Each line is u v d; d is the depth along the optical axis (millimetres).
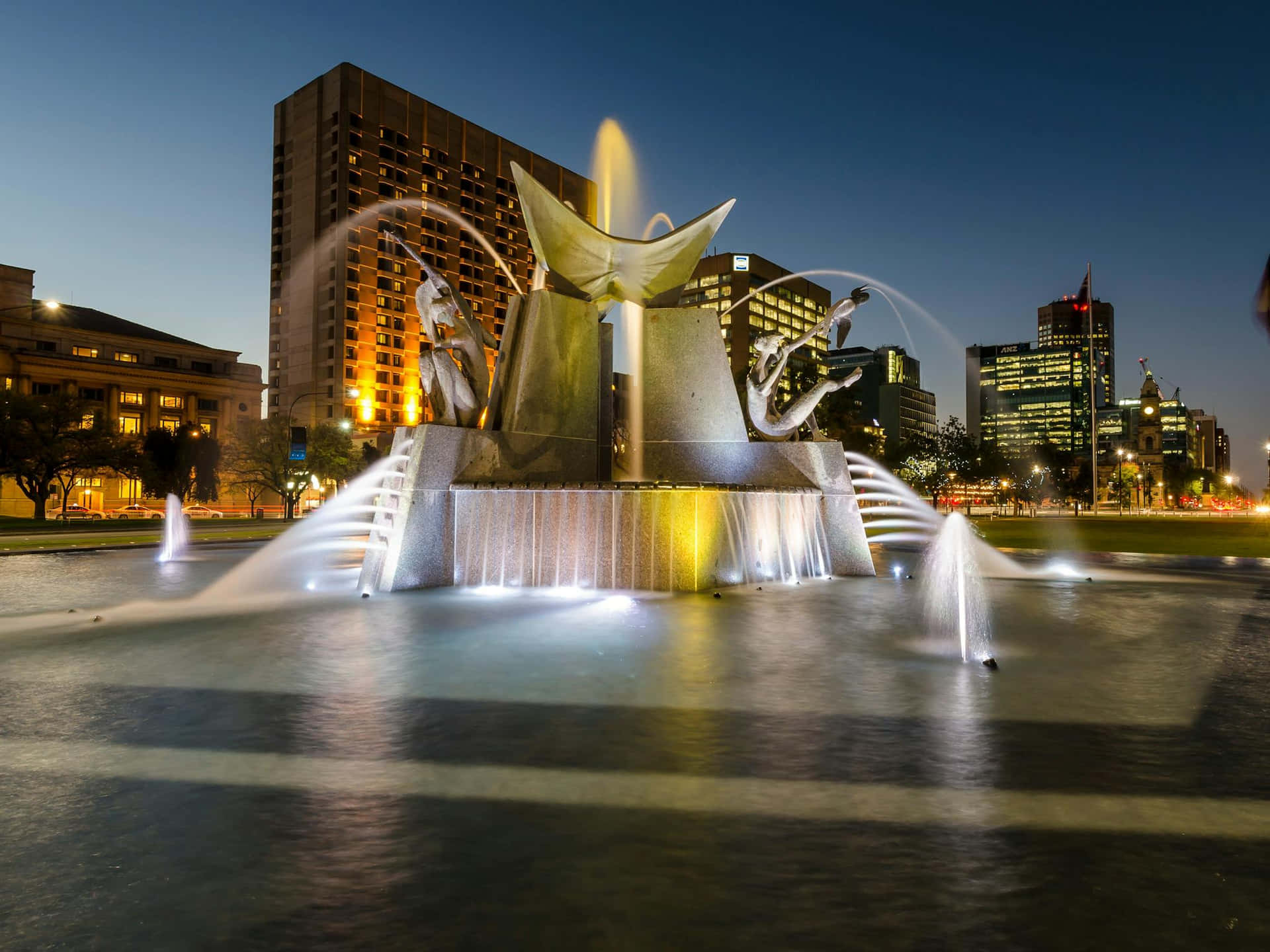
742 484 17062
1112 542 34875
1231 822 4684
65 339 86438
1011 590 16312
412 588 15352
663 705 7207
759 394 19688
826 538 18766
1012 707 7184
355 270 104375
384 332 108188
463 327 17094
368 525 16828
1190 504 194500
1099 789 5199
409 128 111438
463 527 16000
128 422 89875
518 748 6020
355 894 3848
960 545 14531
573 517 15633
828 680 8156
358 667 8688
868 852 4305
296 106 109250
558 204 18438
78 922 3598
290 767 5598
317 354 105625
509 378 18062
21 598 14477
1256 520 74188
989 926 3570
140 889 3902
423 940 3453
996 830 4578
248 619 11875
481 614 12391
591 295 19797
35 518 54781
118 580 17719
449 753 5895
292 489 65000
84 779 5367
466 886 3934
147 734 6324
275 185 111938
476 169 120438
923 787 5238
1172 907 3736
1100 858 4230
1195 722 6723
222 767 5602
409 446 16359
